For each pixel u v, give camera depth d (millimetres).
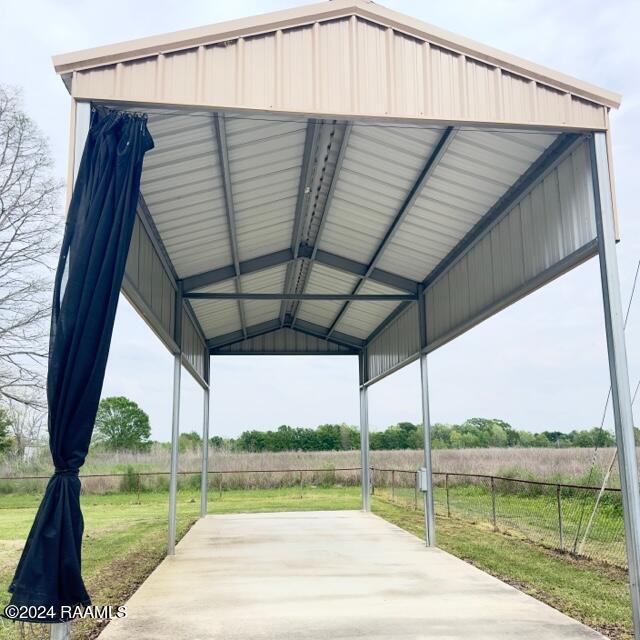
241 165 6094
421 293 9375
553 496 14078
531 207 5730
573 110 4570
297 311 13227
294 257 9297
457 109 4434
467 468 20625
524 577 6777
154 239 6938
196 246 7887
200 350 12477
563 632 4656
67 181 3848
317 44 4324
